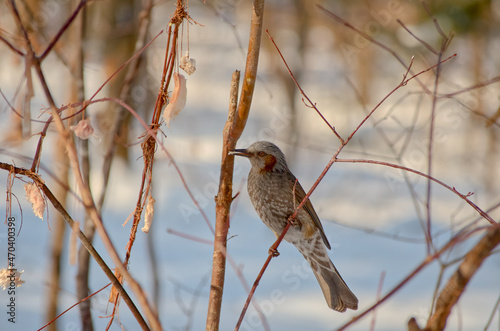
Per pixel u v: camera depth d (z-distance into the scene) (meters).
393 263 15.23
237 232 17.48
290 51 23.56
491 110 15.64
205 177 20.58
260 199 7.65
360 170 22.75
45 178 12.71
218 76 36.44
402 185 21.02
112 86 17.48
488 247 2.69
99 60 17.77
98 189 19.16
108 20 16.77
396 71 27.02
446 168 22.69
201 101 34.19
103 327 9.88
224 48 34.81
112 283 3.78
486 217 3.38
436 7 16.69
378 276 14.38
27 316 10.05
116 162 21.17
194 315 11.22
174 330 9.96
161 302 11.23
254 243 16.53
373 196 20.31
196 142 24.80
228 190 4.18
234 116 4.17
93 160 21.09
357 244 16.61
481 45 18.75
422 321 8.26
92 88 20.25
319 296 13.16
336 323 11.67
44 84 3.17
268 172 7.56
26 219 15.71
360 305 12.72
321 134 25.80
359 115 25.89
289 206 7.46
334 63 29.16
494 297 12.95
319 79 29.48
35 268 11.84
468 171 22.30
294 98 21.61
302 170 23.17
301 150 23.73
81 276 6.36
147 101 10.80
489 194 20.19
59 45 7.14
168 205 18.09
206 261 14.38
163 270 13.41
